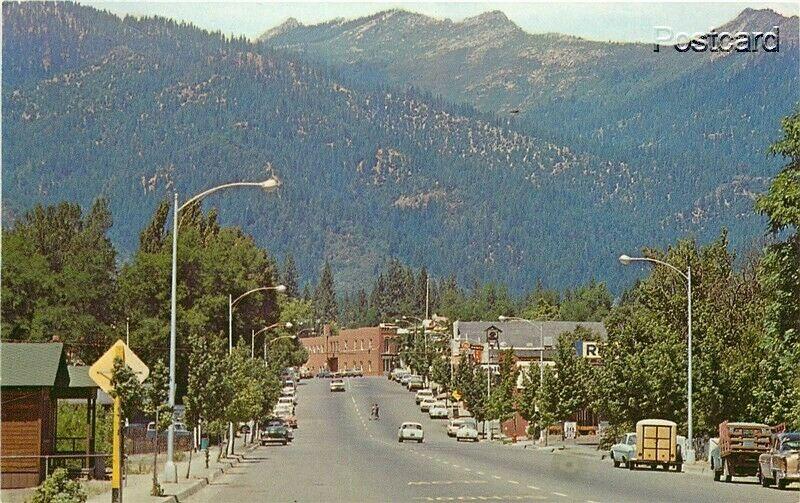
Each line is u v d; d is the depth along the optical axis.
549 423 105.12
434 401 176.12
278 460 70.44
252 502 38.00
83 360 104.69
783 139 44.31
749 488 45.84
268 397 102.94
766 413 63.78
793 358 44.56
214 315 108.00
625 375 76.81
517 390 132.62
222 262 109.06
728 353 73.25
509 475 53.22
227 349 85.56
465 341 187.62
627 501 37.91
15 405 45.47
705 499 39.31
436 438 128.75
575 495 40.41
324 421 155.75
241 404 72.81
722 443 50.34
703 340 73.69
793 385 57.06
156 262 106.19
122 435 32.97
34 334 100.25
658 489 44.62
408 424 111.44
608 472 58.09
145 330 103.56
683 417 72.62
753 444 49.53
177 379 103.62
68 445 57.03
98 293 107.69
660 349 74.56
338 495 40.44
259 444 101.25
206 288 107.94
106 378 32.69
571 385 105.31
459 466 61.88
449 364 186.00
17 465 45.12
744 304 80.81
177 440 78.50
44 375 44.94
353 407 181.12
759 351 70.75
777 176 44.56
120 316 107.06
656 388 73.62
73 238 123.06
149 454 69.69
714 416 71.81
